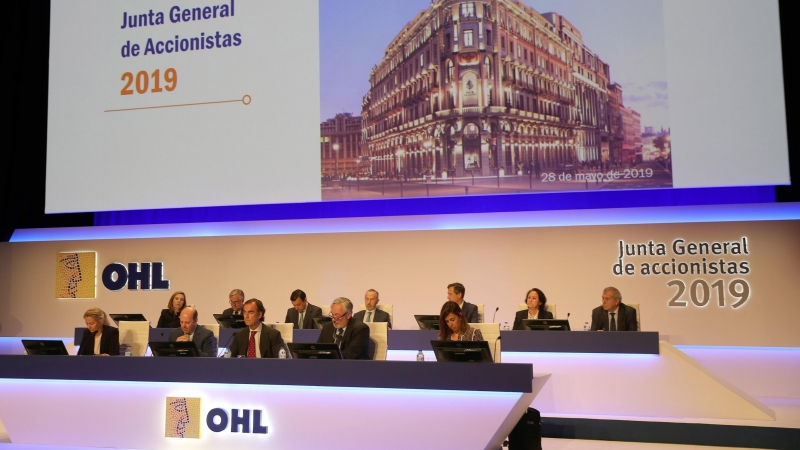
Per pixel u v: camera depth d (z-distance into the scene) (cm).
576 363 688
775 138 815
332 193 936
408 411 520
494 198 910
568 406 685
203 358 556
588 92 866
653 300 870
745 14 823
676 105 841
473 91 894
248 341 620
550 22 877
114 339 668
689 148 837
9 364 595
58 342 606
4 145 1075
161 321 859
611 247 888
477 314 751
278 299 991
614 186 857
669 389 663
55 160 1030
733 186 826
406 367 516
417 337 728
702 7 835
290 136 950
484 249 930
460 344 514
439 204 930
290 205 986
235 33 971
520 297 914
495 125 888
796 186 825
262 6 964
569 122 870
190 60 984
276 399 545
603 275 888
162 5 998
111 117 1011
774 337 835
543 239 911
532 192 879
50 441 589
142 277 1038
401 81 919
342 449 529
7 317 1085
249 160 960
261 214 993
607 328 731
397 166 918
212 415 556
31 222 1072
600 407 678
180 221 1009
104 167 1011
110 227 1062
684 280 863
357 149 932
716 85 830
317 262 981
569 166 870
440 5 906
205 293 1015
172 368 561
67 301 1066
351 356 584
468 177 895
